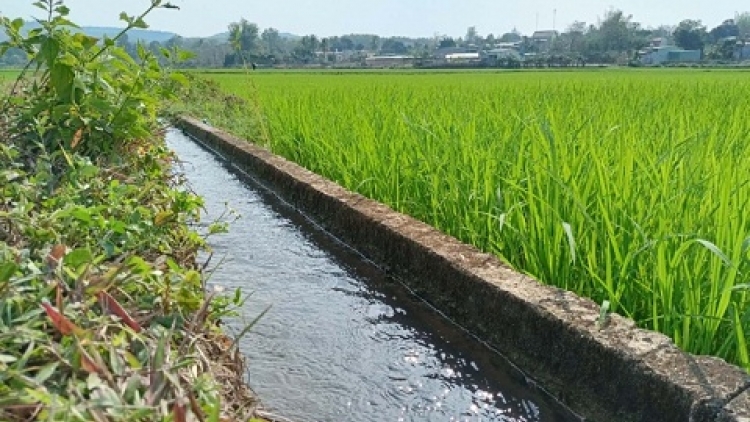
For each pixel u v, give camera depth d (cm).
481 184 436
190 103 1456
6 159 339
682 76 2628
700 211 314
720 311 255
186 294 210
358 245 479
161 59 437
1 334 155
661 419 230
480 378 304
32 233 221
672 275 276
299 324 357
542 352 290
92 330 169
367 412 276
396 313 374
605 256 323
